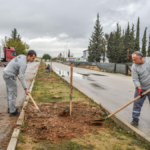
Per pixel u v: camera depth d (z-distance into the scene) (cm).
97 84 1165
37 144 297
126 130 388
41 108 522
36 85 1007
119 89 977
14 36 6275
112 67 2445
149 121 454
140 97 385
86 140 323
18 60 422
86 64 3678
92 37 4447
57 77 1532
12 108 440
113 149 291
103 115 494
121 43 4322
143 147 304
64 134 344
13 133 322
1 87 906
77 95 751
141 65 393
